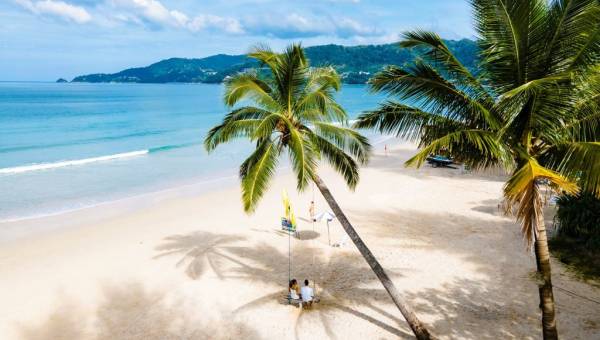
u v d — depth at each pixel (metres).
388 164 36.66
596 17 6.77
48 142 49.72
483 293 13.45
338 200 25.16
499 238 17.95
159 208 24.59
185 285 14.66
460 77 8.41
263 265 16.20
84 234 20.12
